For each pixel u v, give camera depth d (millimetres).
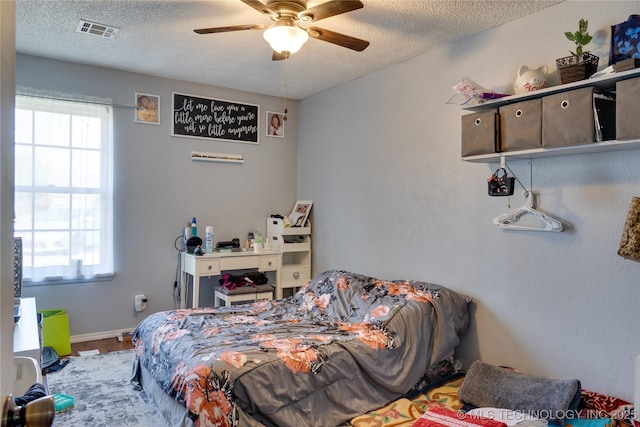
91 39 3115
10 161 683
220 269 3984
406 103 3461
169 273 4137
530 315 2631
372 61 3494
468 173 2984
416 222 3377
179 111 4121
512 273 2725
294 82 4121
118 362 3316
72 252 3678
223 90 4352
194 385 1947
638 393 1692
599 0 2312
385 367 2414
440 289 2902
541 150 2264
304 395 2102
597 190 2328
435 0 2459
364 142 3889
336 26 2834
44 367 3125
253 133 4543
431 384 2684
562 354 2473
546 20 2553
